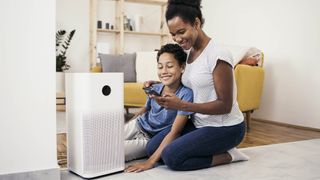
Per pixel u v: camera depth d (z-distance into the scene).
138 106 3.35
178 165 1.59
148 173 1.58
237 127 1.68
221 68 1.53
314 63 3.12
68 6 4.46
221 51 1.54
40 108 1.38
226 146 1.68
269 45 3.60
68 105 1.56
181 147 1.58
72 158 1.56
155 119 1.89
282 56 3.45
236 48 3.12
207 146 1.62
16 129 1.35
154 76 3.64
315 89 3.11
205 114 1.54
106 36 4.64
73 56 4.54
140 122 1.96
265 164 1.80
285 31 3.41
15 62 1.33
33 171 1.37
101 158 1.52
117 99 1.56
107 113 1.53
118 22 4.58
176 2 1.49
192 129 1.75
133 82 3.76
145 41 4.90
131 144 1.82
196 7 1.50
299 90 3.27
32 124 1.37
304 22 3.21
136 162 1.82
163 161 1.67
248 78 2.93
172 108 1.49
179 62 1.70
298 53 3.28
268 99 3.60
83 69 4.61
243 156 1.83
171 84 1.71
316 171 1.69
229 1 4.16
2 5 1.29
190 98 1.67
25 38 1.34
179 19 1.48
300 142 2.44
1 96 1.31
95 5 4.31
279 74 3.48
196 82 1.60
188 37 1.52
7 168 1.34
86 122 1.47
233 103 1.65
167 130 1.81
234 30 4.10
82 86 1.47
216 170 1.66
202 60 1.58
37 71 1.37
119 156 1.58
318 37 3.08
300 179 1.56
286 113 3.40
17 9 1.32
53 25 1.38
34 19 1.35
